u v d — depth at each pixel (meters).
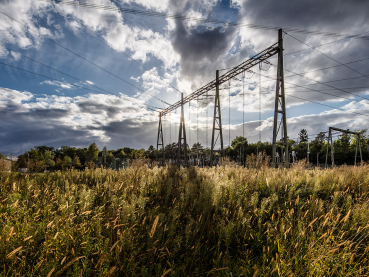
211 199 3.34
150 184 4.87
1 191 4.26
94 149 81.19
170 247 2.31
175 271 1.94
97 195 4.19
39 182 5.59
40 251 2.16
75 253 2.15
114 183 4.68
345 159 54.72
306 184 5.97
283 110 15.03
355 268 2.22
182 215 3.25
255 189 5.09
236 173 6.91
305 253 2.35
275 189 5.08
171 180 4.18
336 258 2.27
